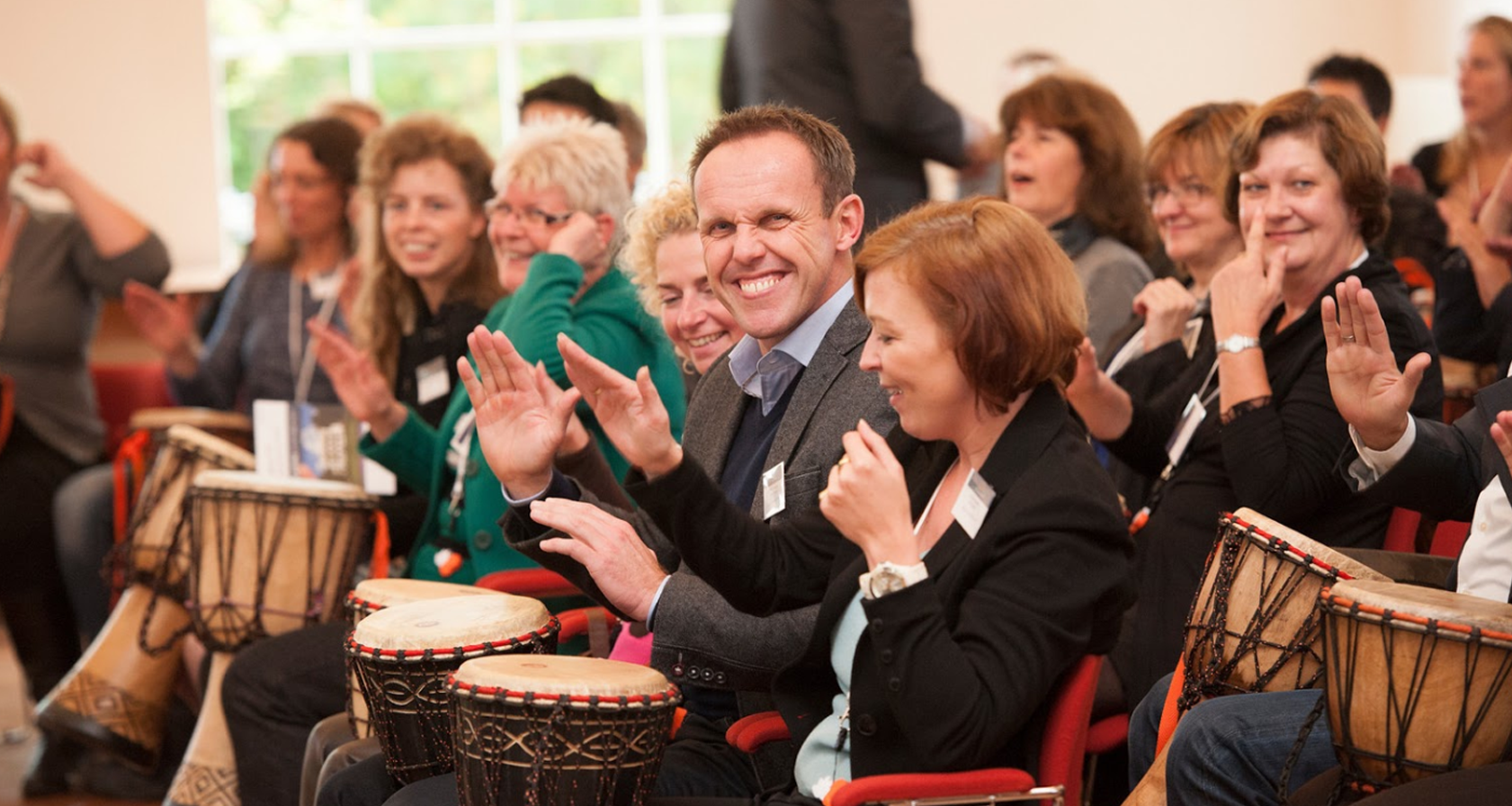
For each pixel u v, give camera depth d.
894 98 7.11
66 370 8.77
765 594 3.58
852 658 3.32
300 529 5.71
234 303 8.28
